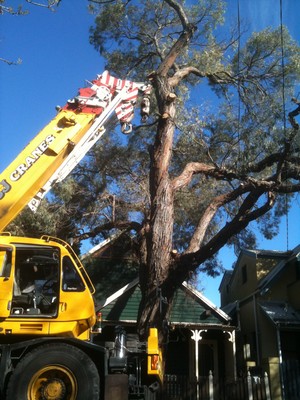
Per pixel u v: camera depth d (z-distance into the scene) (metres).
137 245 16.61
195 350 17.98
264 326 19.06
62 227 16.94
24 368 6.96
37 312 7.62
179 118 17.98
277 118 17.69
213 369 19.31
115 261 20.47
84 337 7.95
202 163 17.22
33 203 9.17
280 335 18.86
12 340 7.58
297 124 15.24
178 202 18.70
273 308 19.11
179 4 18.98
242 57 19.78
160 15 20.41
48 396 6.95
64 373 7.05
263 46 19.41
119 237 18.42
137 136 19.22
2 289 7.50
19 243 7.91
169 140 15.61
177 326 17.84
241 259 22.78
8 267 7.67
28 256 7.95
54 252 8.00
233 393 12.91
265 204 15.44
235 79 19.86
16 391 6.83
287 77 19.28
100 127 10.34
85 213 17.22
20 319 7.52
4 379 7.00
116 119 11.03
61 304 7.70
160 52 20.41
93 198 17.86
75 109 10.33
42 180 9.34
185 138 18.17
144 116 11.80
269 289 19.98
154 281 13.86
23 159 9.33
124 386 7.09
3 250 7.74
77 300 7.79
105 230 18.08
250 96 19.28
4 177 9.08
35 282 7.95
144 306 13.77
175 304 18.56
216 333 19.83
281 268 19.86
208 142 18.56
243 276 22.42
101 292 19.66
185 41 17.52
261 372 14.24
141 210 17.28
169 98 16.16
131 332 18.36
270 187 15.55
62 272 7.89
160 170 15.17
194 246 15.58
